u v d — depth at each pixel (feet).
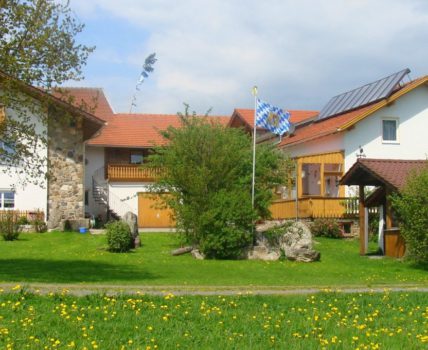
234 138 85.97
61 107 65.31
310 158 112.47
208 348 30.76
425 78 116.98
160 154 100.83
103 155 140.87
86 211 134.41
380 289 51.42
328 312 40.09
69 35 61.41
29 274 59.00
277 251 79.41
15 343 30.76
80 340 31.76
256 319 37.35
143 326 34.88
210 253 78.89
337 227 104.99
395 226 82.69
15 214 102.83
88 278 57.00
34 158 64.44
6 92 59.47
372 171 80.28
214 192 80.64
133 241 85.92
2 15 57.67
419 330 35.86
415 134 119.14
